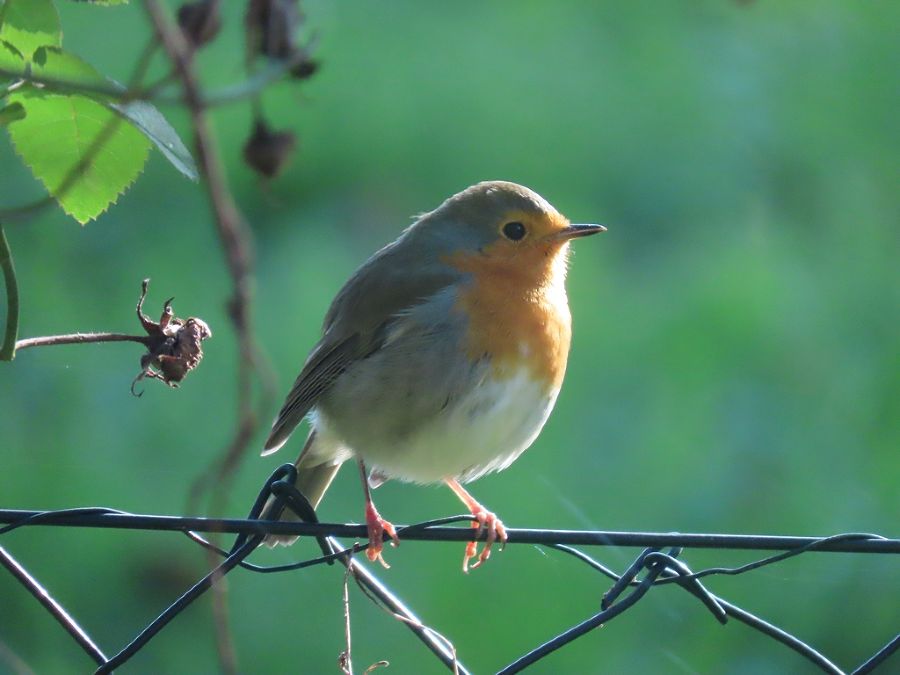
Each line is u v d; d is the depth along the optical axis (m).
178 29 4.18
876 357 11.89
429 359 7.25
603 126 13.75
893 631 10.42
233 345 11.63
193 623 10.52
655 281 12.78
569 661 10.30
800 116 13.85
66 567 10.66
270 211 13.02
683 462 11.24
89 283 12.07
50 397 11.36
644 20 14.24
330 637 10.41
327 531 5.62
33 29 4.58
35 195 12.05
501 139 13.65
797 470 11.23
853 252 12.98
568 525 10.93
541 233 7.46
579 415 11.48
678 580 5.44
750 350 11.92
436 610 10.42
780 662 10.38
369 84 13.62
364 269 7.85
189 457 11.13
